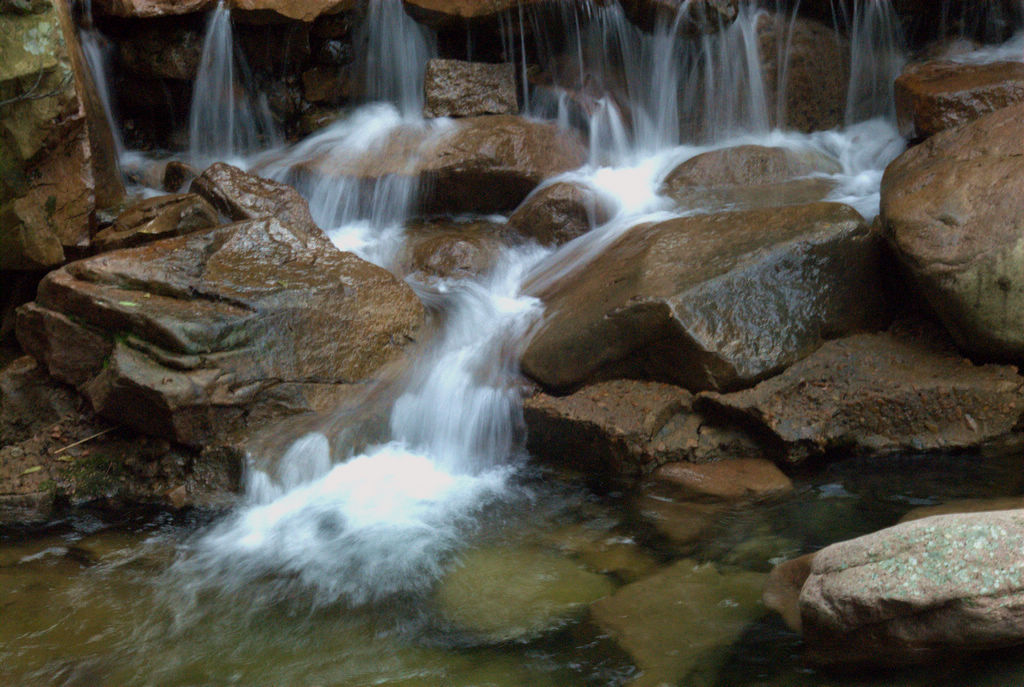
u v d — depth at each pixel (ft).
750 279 18.42
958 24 30.58
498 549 15.33
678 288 18.29
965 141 19.40
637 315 18.19
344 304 19.72
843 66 30.53
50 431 18.85
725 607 13.01
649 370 18.70
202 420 17.80
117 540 16.24
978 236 17.49
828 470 17.11
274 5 27.37
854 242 19.03
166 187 26.61
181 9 26.86
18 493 17.71
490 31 29.94
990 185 18.02
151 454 18.16
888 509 15.42
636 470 17.58
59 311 18.98
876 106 30.81
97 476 18.07
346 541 15.84
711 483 16.87
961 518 11.62
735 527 15.38
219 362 18.02
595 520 16.10
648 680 11.57
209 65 28.17
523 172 26.11
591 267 21.85
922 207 18.51
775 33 30.04
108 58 27.66
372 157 26.50
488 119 27.58
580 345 19.01
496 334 21.11
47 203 21.42
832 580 11.80
